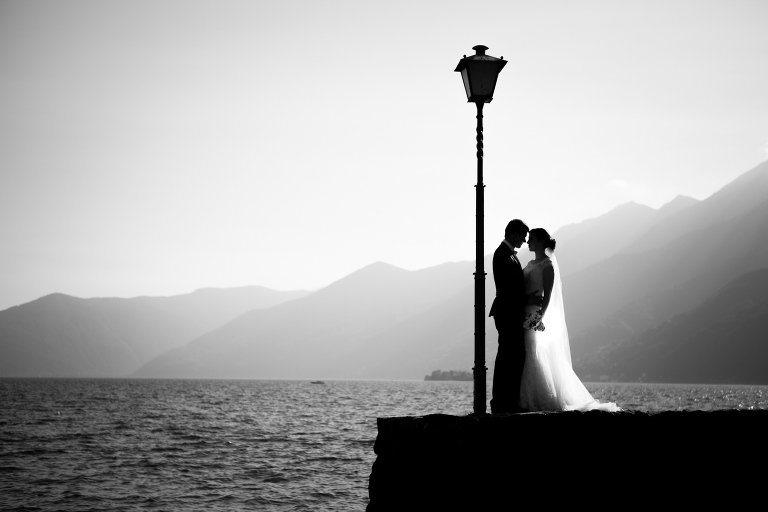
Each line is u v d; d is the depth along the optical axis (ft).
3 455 134.62
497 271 43.29
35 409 288.10
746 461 36.14
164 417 237.66
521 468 35.50
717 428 36.22
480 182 43.16
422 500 37.04
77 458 130.21
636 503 35.55
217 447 145.48
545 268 43.98
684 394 464.24
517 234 44.19
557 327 44.27
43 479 107.86
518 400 42.70
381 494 40.01
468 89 43.42
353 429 186.39
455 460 36.09
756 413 36.60
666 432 35.94
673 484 35.63
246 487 101.04
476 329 42.11
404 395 464.24
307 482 104.53
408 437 38.58
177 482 105.19
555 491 35.42
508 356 43.01
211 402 353.51
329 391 555.69
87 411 273.95
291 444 150.10
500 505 35.29
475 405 41.37
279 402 353.92
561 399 43.24
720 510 35.70
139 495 95.76
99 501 92.12
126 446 148.46
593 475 35.53
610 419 35.96
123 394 471.21
